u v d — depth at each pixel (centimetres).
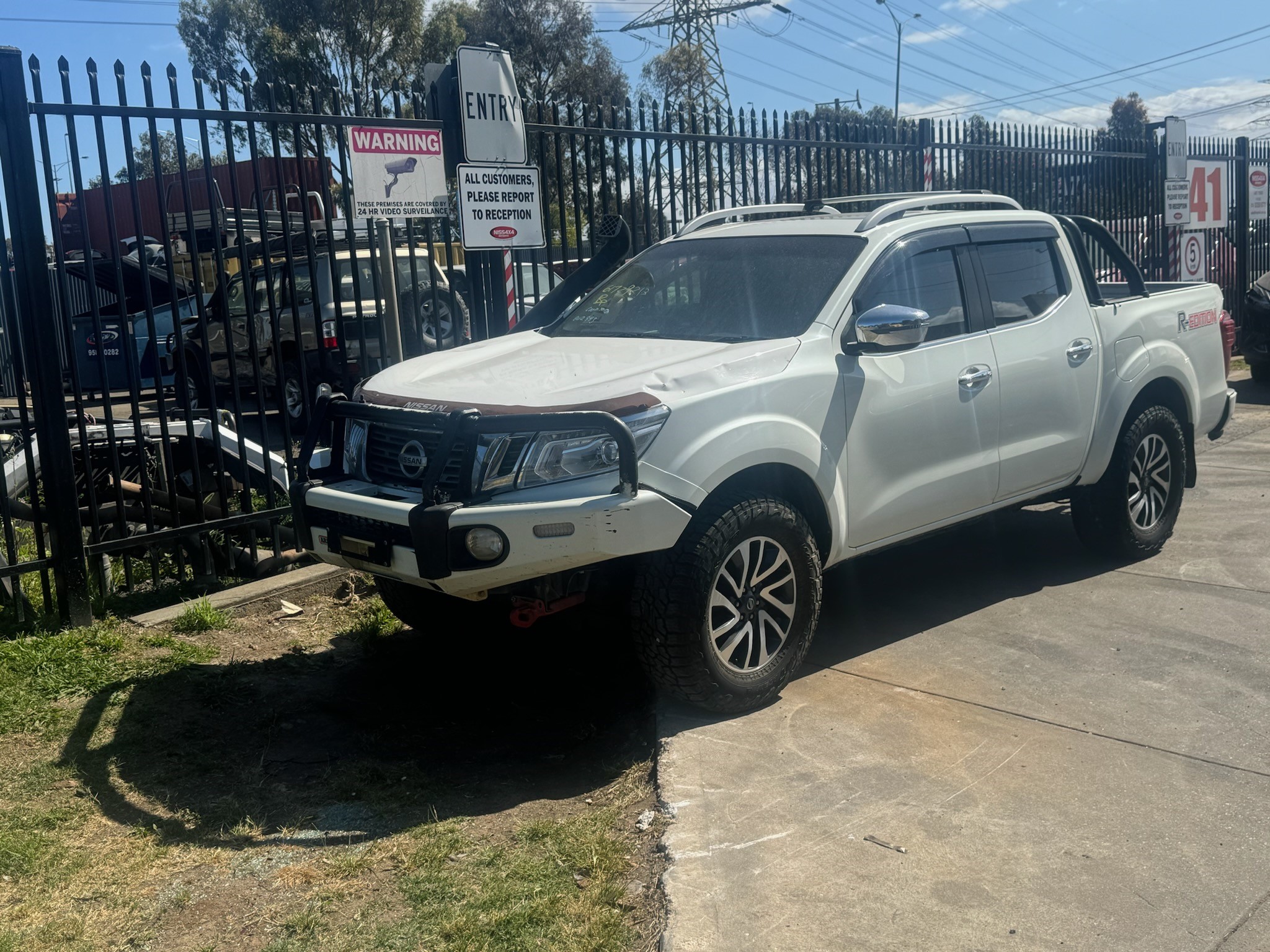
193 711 434
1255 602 513
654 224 764
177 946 289
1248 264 1446
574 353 456
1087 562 592
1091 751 373
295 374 1052
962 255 509
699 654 391
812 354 434
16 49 468
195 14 3069
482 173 650
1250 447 865
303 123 568
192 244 536
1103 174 1216
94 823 351
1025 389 512
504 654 506
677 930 279
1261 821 326
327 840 343
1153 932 276
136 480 637
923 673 448
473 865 323
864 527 452
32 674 450
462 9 3444
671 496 378
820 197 886
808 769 367
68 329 491
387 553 393
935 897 293
